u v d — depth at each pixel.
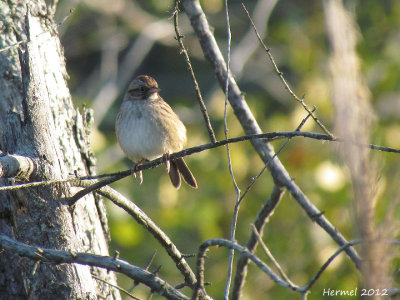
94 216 7.66
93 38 19.56
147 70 21.97
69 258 6.16
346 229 11.87
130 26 19.02
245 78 18.97
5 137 6.96
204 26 8.73
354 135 3.77
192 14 8.73
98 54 22.39
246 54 17.12
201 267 6.18
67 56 20.20
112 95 17.28
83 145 7.85
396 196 4.21
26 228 6.89
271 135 6.18
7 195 6.93
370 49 14.60
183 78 21.41
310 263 12.28
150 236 14.02
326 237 12.36
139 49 19.06
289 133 6.09
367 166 3.79
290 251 12.48
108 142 15.42
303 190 12.62
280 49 18.42
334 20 3.87
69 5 18.12
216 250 13.55
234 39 20.31
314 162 12.70
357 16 15.23
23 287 7.04
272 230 12.76
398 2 15.55
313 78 13.56
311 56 14.43
